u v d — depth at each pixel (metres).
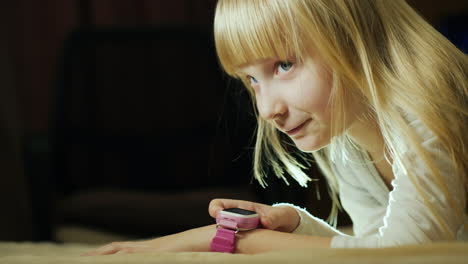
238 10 0.82
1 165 1.99
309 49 0.81
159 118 2.30
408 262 0.65
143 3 2.60
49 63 2.57
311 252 0.70
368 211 0.99
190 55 2.30
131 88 2.31
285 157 1.00
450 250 0.67
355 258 0.67
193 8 2.59
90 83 2.26
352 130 0.88
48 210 1.79
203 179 2.33
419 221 0.77
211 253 0.74
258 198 1.64
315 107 0.81
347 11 0.82
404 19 0.87
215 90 2.23
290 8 0.80
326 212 1.39
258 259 0.69
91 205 1.79
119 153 2.46
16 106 2.10
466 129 0.84
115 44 2.30
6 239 1.96
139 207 1.76
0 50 2.11
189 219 1.71
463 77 0.87
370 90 0.83
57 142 2.00
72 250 0.95
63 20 2.57
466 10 2.15
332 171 1.02
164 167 2.42
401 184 0.80
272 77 0.82
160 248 0.84
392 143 0.83
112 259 0.74
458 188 0.81
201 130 2.26
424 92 0.83
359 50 0.83
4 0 2.44
